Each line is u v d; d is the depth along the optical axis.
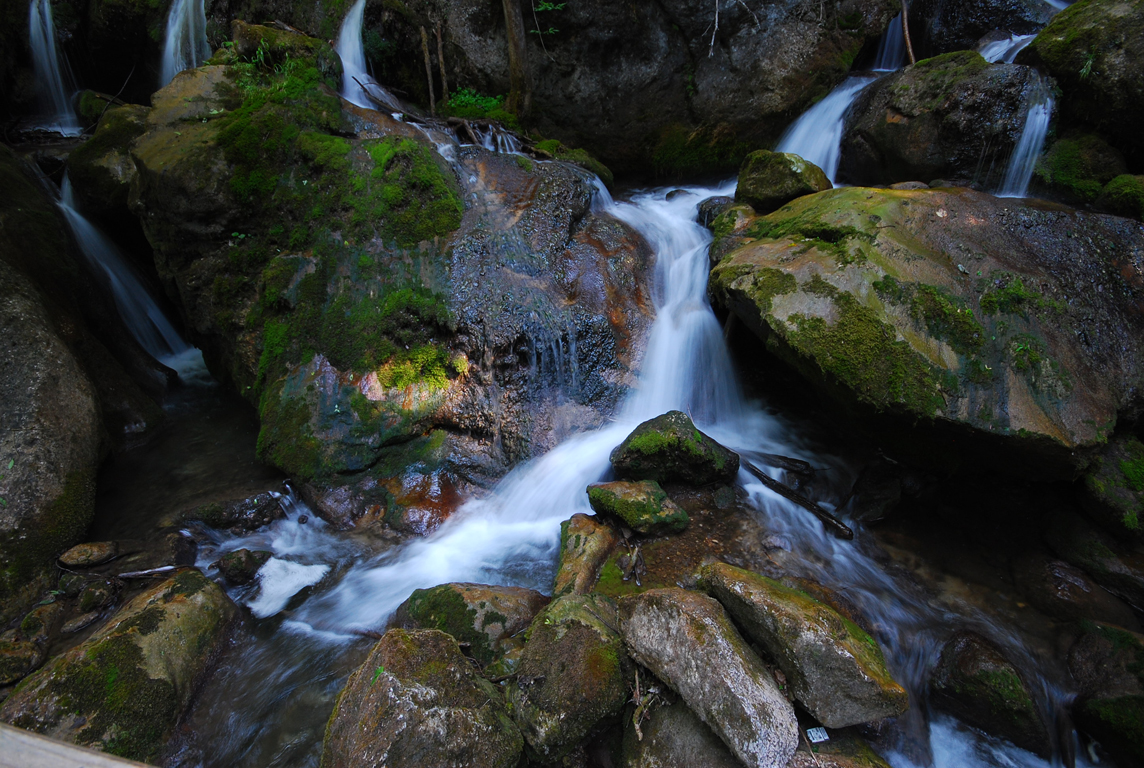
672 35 8.56
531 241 5.94
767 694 2.77
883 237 4.32
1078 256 4.27
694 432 4.70
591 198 6.82
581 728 2.97
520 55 8.21
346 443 5.07
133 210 6.14
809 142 8.10
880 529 4.46
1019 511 4.25
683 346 5.84
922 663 3.51
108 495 5.21
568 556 4.09
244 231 5.83
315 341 5.41
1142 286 4.13
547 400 5.40
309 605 4.15
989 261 4.19
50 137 9.38
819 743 2.86
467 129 7.35
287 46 6.81
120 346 6.90
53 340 5.07
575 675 3.06
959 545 4.24
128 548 4.46
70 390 4.98
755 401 5.85
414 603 3.84
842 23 8.20
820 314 4.11
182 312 6.62
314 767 3.10
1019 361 3.77
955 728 3.33
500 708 3.01
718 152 8.88
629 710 3.12
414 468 5.09
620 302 5.93
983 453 3.94
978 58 6.00
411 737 2.63
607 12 8.36
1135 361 3.94
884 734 3.17
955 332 3.87
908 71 6.57
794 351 4.16
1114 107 5.04
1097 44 5.16
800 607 3.10
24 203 6.50
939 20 8.05
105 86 12.19
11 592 4.00
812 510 4.57
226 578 4.29
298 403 5.23
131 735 3.08
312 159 5.78
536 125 8.95
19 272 5.41
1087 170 5.16
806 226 4.86
